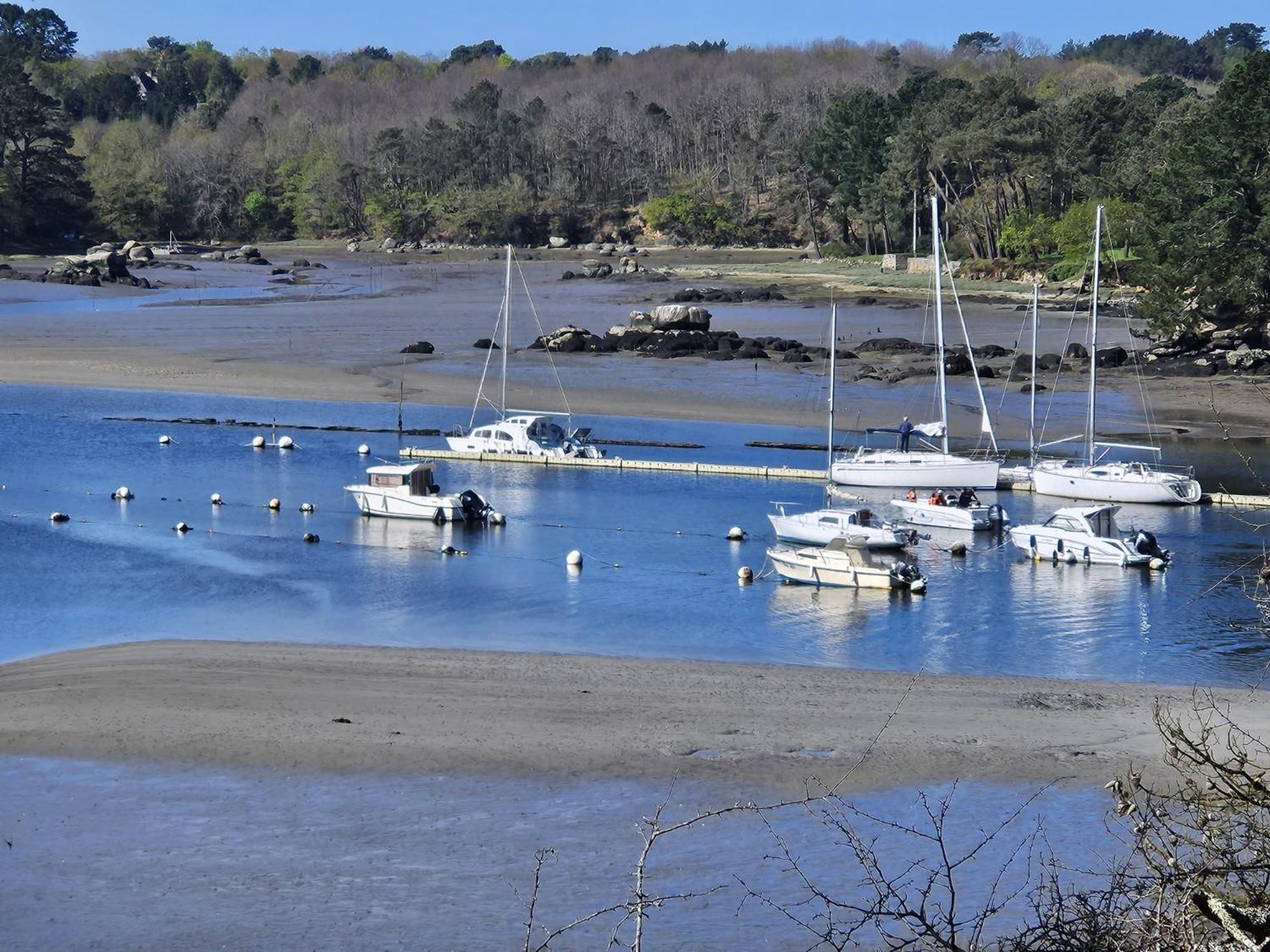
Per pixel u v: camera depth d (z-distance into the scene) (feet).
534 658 265.34
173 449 544.21
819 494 480.23
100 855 169.17
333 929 150.82
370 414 634.84
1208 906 71.77
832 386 501.97
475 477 508.12
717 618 309.63
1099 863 164.25
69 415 614.34
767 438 588.91
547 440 547.49
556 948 146.30
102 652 263.08
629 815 183.73
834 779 197.16
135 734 210.79
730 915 154.10
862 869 165.89
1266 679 261.03
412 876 164.25
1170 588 346.95
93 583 330.75
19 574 338.34
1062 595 337.31
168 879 162.91
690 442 578.66
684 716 225.76
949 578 358.84
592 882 163.22
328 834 176.35
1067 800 188.24
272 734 211.82
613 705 231.09
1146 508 467.52
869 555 344.28
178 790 190.39
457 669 254.47
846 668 267.18
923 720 225.35
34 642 275.39
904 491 490.08
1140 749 209.56
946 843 173.68
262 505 445.37
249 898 158.40
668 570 362.53
